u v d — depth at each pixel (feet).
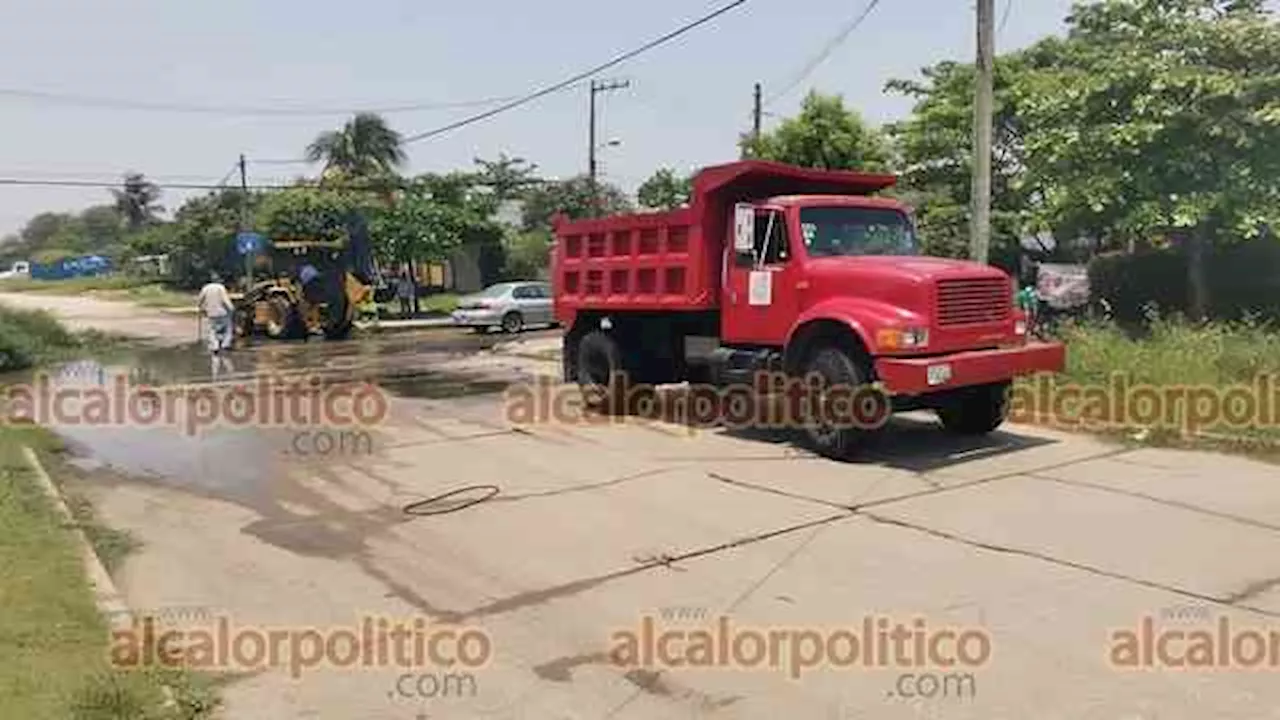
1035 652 18.07
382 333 107.14
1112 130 53.42
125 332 111.65
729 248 39.83
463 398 52.70
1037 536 24.91
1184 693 16.38
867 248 38.11
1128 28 59.31
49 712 15.26
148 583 23.08
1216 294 60.70
